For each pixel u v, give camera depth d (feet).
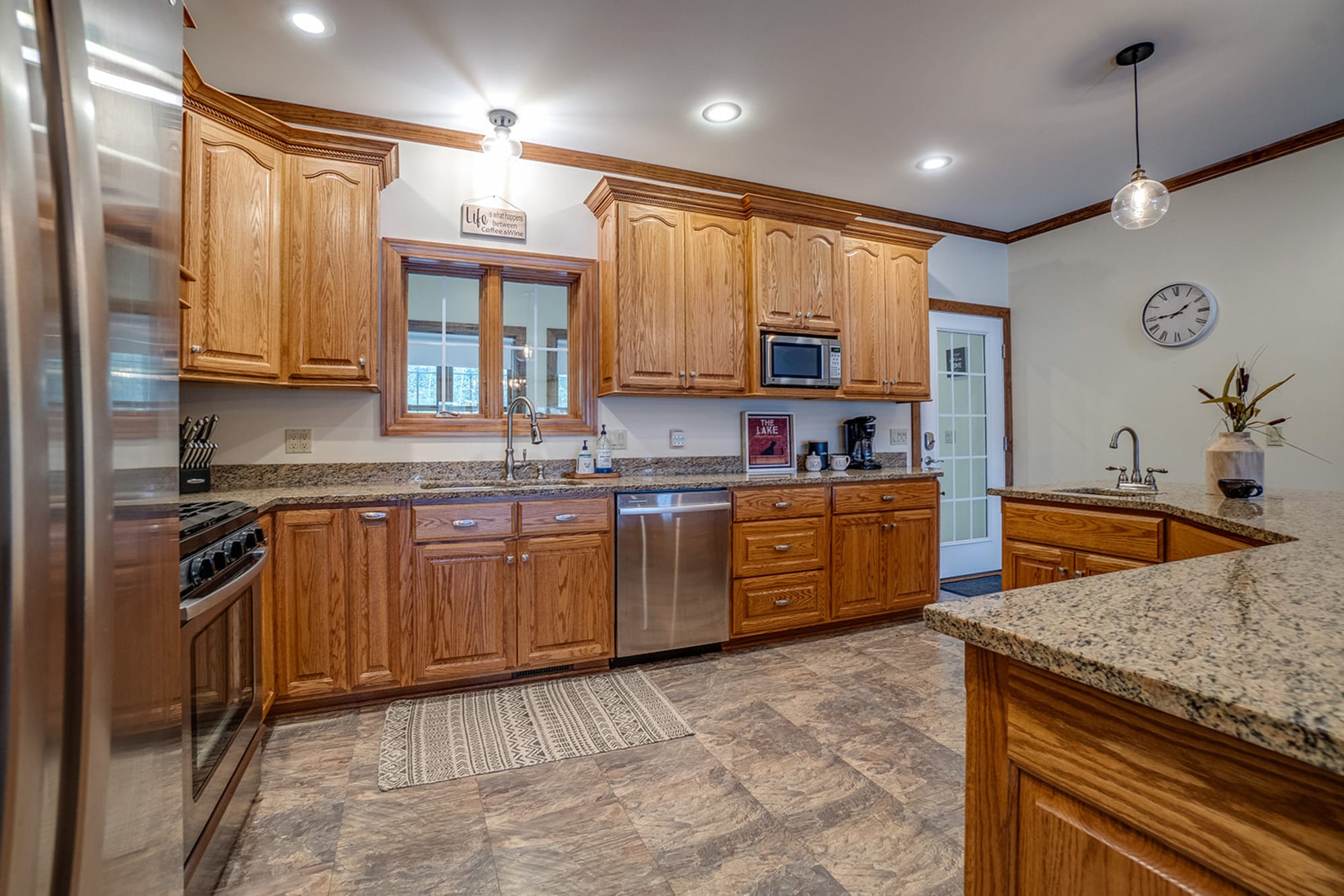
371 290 8.46
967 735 2.48
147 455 2.42
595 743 6.83
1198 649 1.96
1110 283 12.91
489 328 10.20
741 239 10.78
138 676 2.32
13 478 1.61
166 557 2.60
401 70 8.14
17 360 1.62
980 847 2.42
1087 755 2.04
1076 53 7.91
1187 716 1.63
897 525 11.09
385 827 5.39
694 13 7.09
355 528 7.66
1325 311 9.93
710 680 8.61
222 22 7.18
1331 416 9.86
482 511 8.20
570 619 8.67
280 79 8.33
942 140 10.19
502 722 7.35
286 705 7.58
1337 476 9.80
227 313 7.34
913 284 12.48
